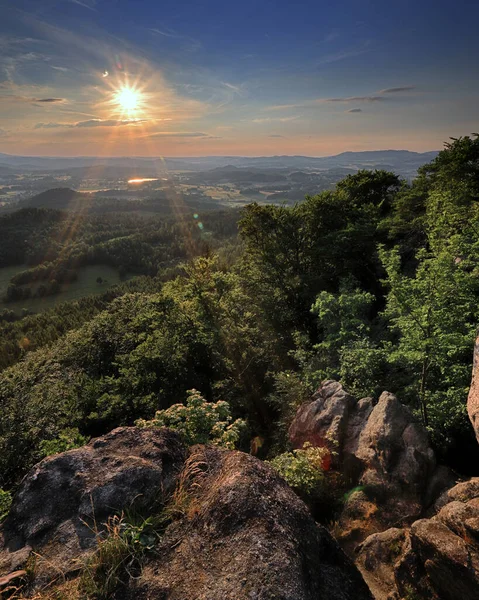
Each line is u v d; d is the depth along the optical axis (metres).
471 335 9.95
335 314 18.66
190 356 29.14
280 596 2.56
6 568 3.01
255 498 3.32
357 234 28.67
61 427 25.44
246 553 2.87
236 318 29.97
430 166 32.12
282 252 34.12
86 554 3.12
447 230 15.45
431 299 10.99
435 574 6.07
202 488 3.71
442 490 9.40
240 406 23.94
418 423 10.70
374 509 9.52
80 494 3.65
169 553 3.09
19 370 41.53
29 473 3.91
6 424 23.89
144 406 24.69
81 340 37.94
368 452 10.59
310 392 17.50
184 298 33.72
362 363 13.93
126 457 4.07
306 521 3.43
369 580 7.60
